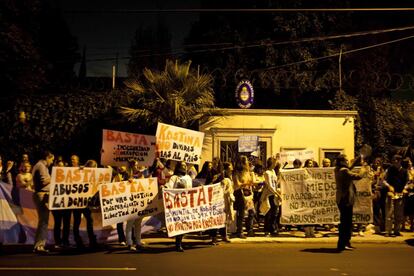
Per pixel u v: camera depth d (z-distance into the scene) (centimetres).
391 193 1310
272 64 2217
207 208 1171
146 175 1345
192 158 1387
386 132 1950
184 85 1772
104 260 1009
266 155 1803
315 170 1280
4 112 1845
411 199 1316
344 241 1123
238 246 1194
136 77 1934
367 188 1273
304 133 1820
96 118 1856
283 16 2219
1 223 1137
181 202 1132
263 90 2303
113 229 1236
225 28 2303
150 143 1373
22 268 920
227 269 919
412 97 2300
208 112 1769
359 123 1922
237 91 1814
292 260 1014
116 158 1341
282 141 1811
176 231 1110
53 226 1193
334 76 2142
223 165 1262
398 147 1906
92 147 1845
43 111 1853
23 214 1163
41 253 1090
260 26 2270
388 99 2067
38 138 1836
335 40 2259
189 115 1748
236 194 1266
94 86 2073
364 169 1148
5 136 1830
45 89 2158
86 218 1144
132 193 1144
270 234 1302
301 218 1269
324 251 1127
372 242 1249
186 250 1136
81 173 1129
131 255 1070
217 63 2278
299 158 1516
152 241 1250
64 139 1841
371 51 2295
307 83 2181
